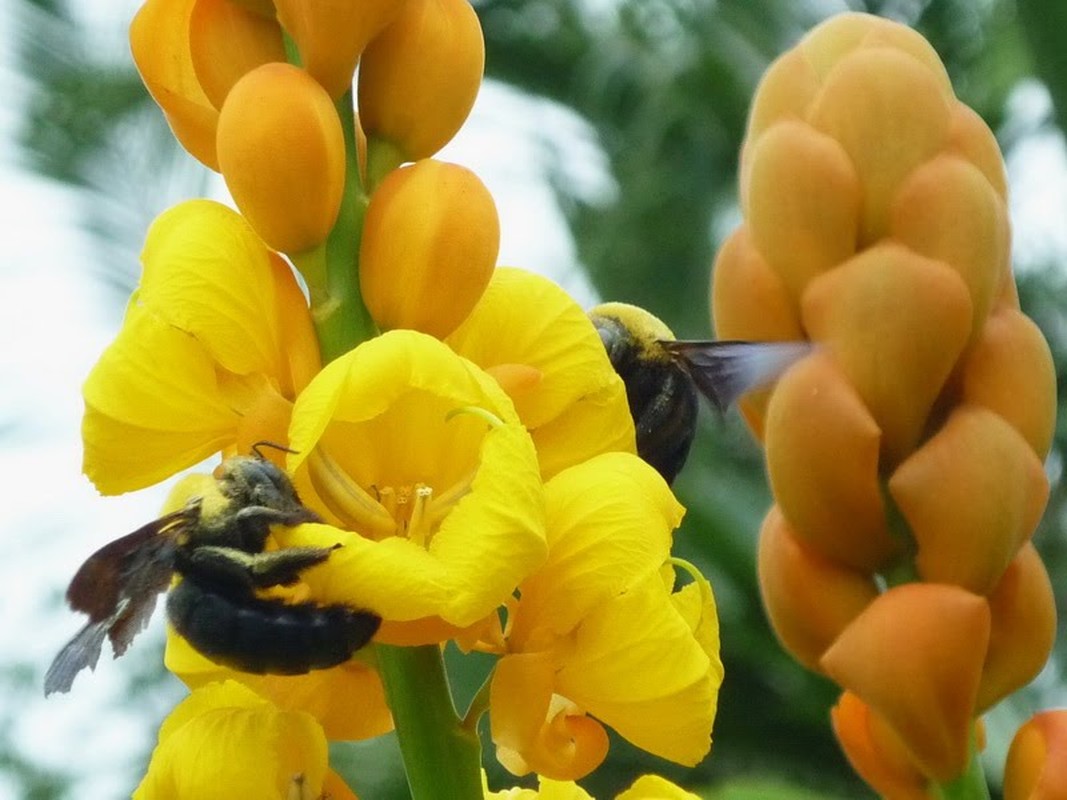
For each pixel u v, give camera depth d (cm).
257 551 19
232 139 19
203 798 19
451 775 19
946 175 19
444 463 19
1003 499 19
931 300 19
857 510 19
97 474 19
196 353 19
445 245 19
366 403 18
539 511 18
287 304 19
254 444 19
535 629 19
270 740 19
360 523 19
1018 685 19
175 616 19
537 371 19
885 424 19
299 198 19
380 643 19
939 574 19
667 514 19
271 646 19
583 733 19
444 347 18
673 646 18
